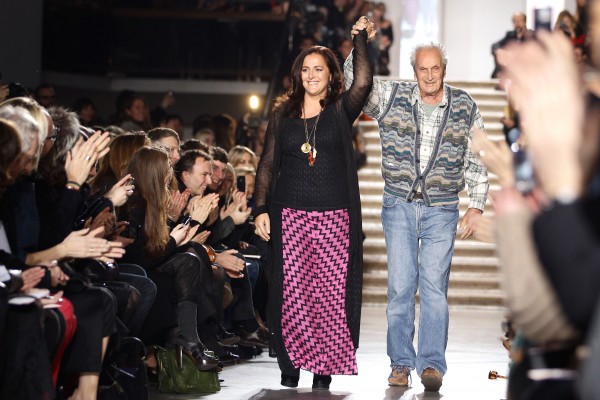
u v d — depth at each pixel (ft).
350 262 43.96
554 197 16.47
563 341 17.49
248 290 55.42
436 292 45.73
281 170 44.68
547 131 16.62
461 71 144.05
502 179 22.08
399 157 46.32
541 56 17.15
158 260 43.09
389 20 133.69
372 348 60.64
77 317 32.19
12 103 34.04
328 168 43.91
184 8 135.64
